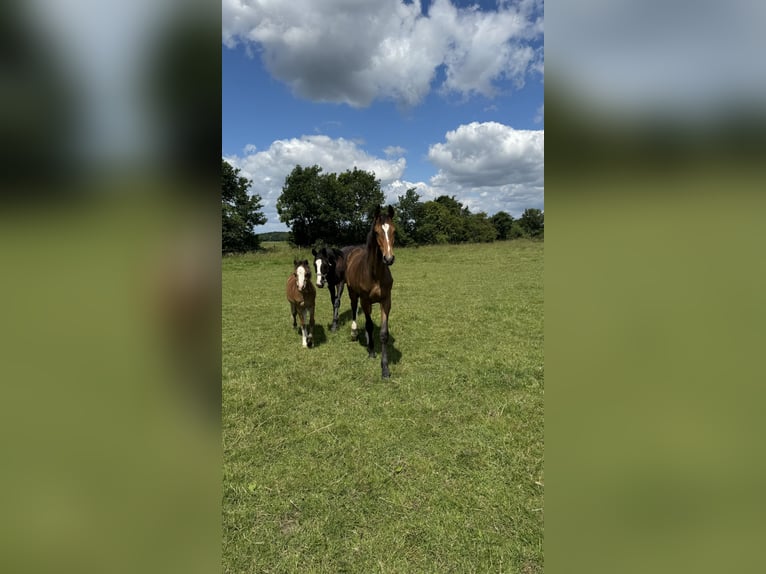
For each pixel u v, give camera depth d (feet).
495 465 8.80
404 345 17.35
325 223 128.36
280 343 18.33
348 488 8.23
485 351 16.24
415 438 9.97
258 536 7.06
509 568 6.29
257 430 10.52
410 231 136.46
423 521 7.28
